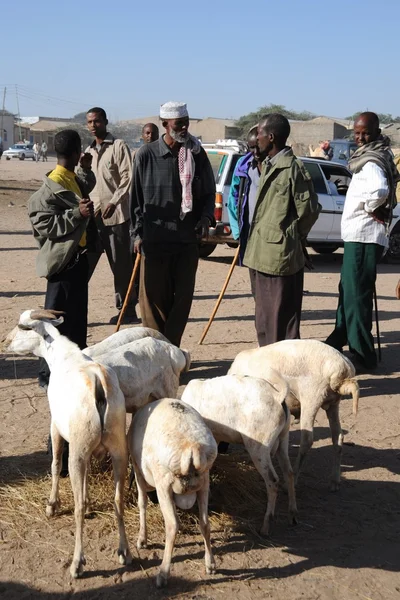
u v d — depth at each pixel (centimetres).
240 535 503
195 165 741
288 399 584
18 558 471
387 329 1087
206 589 441
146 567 462
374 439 676
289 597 436
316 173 1691
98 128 995
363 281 840
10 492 549
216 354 913
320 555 483
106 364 525
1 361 877
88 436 448
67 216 578
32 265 1552
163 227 739
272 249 704
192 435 436
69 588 441
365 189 812
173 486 435
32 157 7775
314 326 1079
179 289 758
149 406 471
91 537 498
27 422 688
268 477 496
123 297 1032
